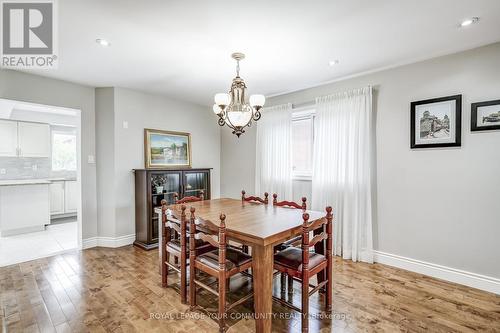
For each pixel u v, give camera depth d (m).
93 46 2.42
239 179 4.89
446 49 2.50
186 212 2.46
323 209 3.49
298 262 1.95
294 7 1.81
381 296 2.31
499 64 2.34
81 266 2.98
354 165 3.19
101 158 3.73
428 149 2.74
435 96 2.69
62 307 2.13
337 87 3.47
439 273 2.67
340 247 3.36
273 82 3.52
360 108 3.14
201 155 4.87
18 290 2.41
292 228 1.92
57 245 3.73
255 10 1.84
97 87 3.72
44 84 3.25
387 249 3.04
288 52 2.56
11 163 4.99
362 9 1.84
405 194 2.90
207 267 1.98
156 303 2.20
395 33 2.19
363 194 3.12
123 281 2.61
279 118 4.07
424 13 1.89
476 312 2.06
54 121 5.36
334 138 3.40
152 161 4.09
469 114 2.49
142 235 3.70
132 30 2.13
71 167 5.89
